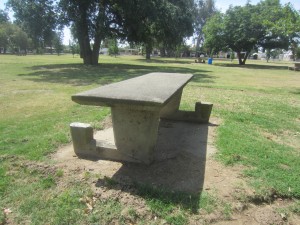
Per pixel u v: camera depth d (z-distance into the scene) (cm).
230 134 494
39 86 1084
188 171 350
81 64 2431
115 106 314
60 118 587
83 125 387
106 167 354
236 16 3603
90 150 384
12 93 915
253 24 3491
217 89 1109
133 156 367
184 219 261
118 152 372
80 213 268
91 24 2405
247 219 271
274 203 300
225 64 3716
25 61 2962
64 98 829
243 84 1366
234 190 309
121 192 299
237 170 358
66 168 347
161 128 532
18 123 554
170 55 7131
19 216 265
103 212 269
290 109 761
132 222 259
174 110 582
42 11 2239
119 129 363
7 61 2850
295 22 1266
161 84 423
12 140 444
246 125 580
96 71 1788
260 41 3678
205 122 573
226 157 391
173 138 475
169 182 322
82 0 2214
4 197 293
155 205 277
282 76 1961
